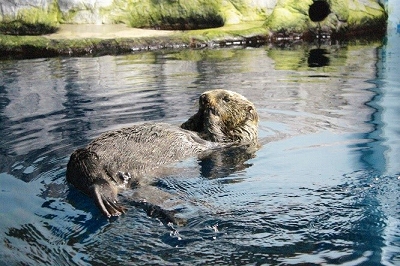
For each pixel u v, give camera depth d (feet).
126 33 43.83
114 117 22.24
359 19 46.16
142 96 25.75
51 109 23.82
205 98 19.20
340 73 30.32
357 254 11.28
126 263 11.21
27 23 44.88
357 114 21.95
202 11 47.24
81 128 20.80
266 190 14.64
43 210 13.82
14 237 12.44
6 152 18.25
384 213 12.94
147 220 12.98
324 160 16.88
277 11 45.47
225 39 43.16
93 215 13.42
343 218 12.77
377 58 34.94
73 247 11.92
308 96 25.18
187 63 34.99
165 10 47.62
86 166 14.85
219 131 18.90
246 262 11.11
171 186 15.10
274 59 35.76
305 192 14.38
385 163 16.30
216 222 12.73
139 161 15.81
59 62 36.58
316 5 47.57
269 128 20.70
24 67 34.81
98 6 46.85
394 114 21.65
